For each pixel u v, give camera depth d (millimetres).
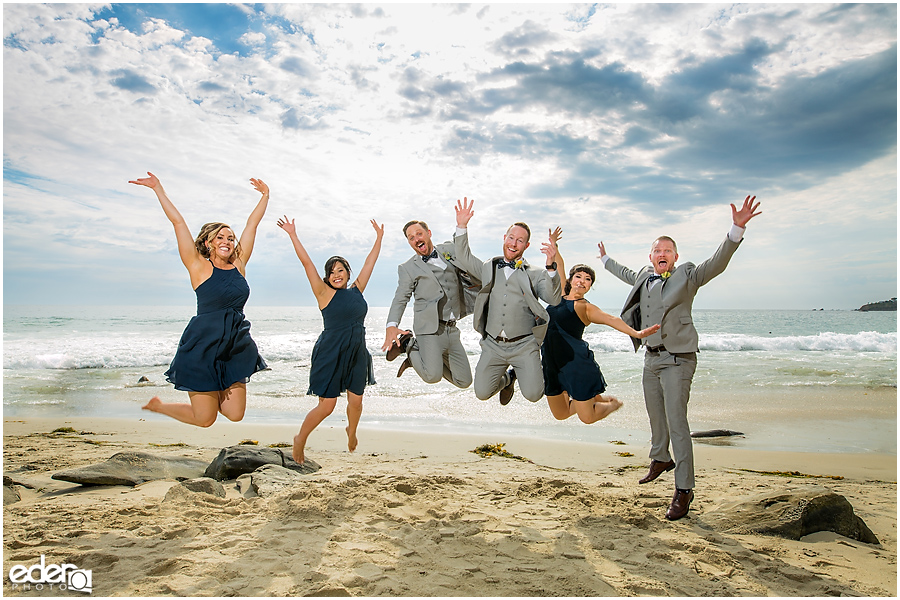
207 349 4547
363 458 7504
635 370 16656
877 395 12852
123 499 5145
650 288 5113
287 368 18281
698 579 3607
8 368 17125
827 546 4273
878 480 6652
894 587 3541
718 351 22969
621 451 8180
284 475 5824
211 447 8156
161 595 3217
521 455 7883
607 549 4086
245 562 3670
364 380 5371
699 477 6613
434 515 4746
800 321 44656
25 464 6684
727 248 4652
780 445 8719
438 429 9984
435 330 5539
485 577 3541
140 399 12961
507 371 5781
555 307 5430
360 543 4062
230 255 4770
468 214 5418
